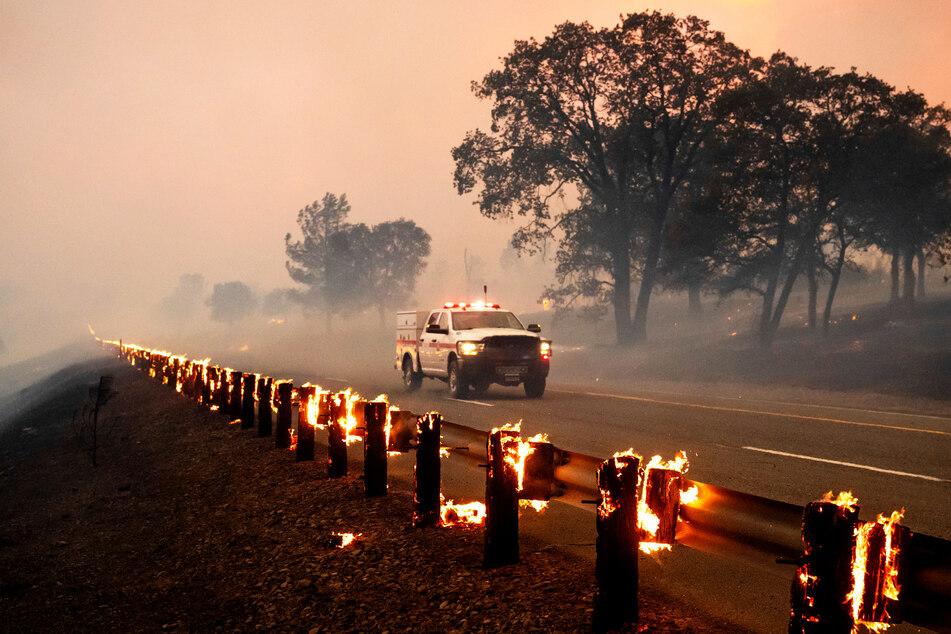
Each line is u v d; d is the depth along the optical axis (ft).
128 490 40.01
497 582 17.43
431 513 22.56
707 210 119.24
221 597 21.29
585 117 149.79
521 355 61.62
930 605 9.30
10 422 115.24
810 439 39.73
